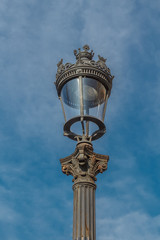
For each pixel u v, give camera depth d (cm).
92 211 905
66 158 1001
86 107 1003
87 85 1018
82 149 956
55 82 1070
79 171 955
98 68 1023
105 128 998
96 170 970
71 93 1022
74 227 891
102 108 1022
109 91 1048
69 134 1009
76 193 929
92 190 935
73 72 1016
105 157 987
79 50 1080
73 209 920
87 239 861
